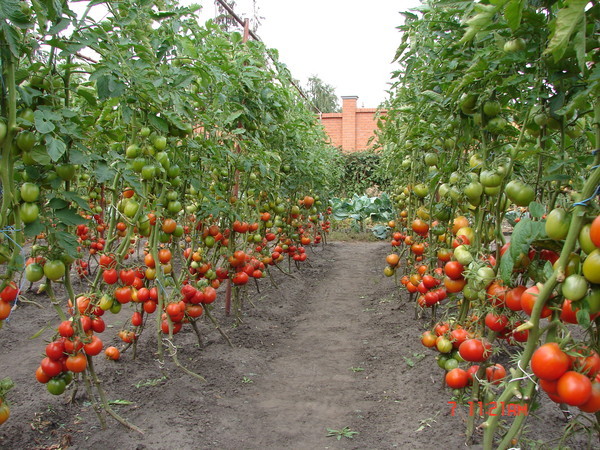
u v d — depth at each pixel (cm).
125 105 237
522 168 209
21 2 175
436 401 277
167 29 283
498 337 200
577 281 119
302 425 265
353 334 433
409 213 457
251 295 549
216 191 361
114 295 252
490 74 181
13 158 181
